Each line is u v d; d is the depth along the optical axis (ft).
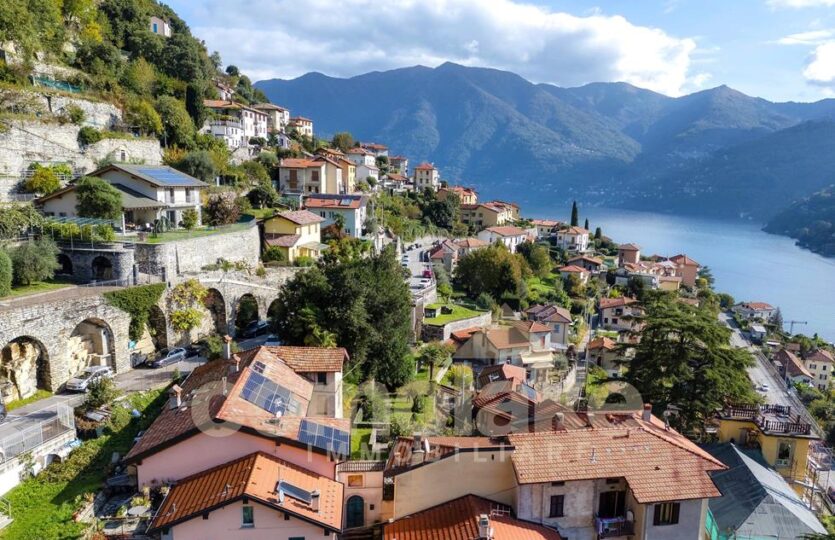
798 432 140.26
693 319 158.40
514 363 212.84
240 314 195.11
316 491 84.12
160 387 135.33
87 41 289.94
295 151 419.74
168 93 318.65
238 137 387.14
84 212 179.93
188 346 167.53
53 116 218.79
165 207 207.72
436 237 437.58
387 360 160.76
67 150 217.36
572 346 262.47
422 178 601.62
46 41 254.68
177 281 165.68
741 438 147.84
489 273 315.17
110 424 115.14
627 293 420.77
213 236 196.03
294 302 156.97
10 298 134.92
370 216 354.95
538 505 92.63
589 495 94.32
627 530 92.94
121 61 300.20
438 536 86.38
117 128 252.62
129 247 166.71
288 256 231.50
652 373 155.74
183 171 260.83
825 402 313.73
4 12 216.13
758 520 112.47
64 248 161.17
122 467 99.76
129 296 149.18
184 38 377.71
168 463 90.33
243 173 310.45
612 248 608.60
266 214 272.72
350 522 96.37
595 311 379.76
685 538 93.25
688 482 93.25
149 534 80.53
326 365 119.96
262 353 117.19
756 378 339.57
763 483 121.70
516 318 284.61
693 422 152.76
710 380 148.87
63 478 99.09
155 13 413.39
